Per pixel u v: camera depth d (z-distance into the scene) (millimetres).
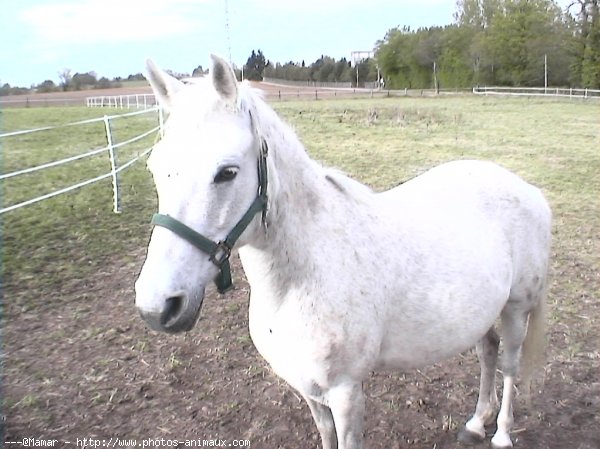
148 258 1758
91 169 11273
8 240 6559
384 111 24547
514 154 12633
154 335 4352
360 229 2225
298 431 3232
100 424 3324
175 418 3367
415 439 3131
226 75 1745
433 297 2348
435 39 54250
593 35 39062
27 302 4934
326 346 2096
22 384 3707
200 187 1721
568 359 3848
